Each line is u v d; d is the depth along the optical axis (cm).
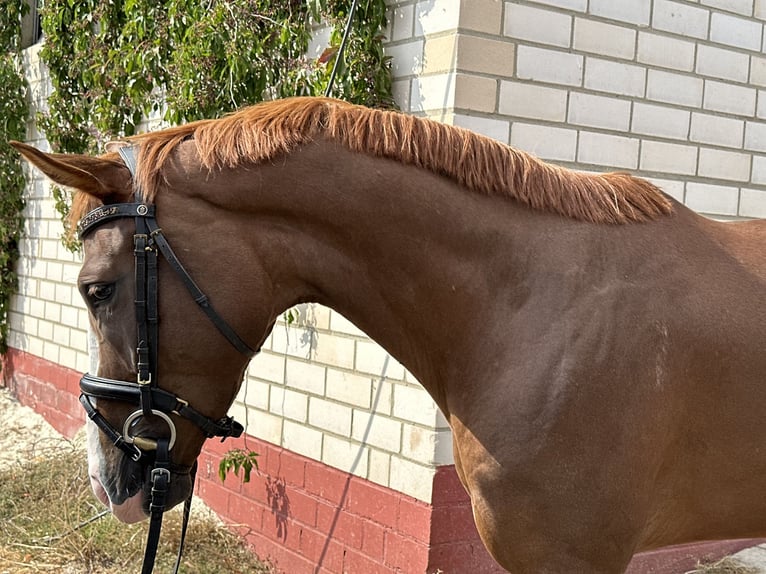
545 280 178
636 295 175
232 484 440
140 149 181
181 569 387
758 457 175
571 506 171
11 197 695
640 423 171
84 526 424
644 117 379
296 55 382
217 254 176
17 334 720
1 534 430
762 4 416
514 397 174
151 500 181
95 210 175
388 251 184
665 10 379
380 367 348
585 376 170
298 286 189
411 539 329
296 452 397
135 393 176
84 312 596
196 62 382
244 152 179
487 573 333
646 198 190
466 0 316
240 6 372
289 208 182
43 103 656
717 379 175
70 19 551
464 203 183
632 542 177
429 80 328
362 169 182
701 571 384
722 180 414
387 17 346
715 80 403
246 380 434
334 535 370
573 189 187
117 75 479
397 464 338
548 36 341
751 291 179
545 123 345
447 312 184
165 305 174
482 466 178
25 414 677
